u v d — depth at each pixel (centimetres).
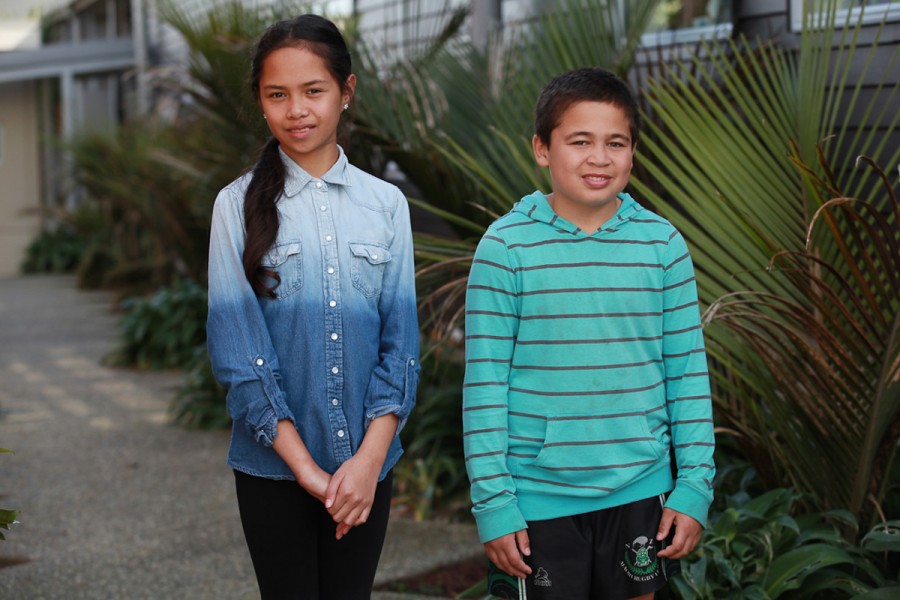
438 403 480
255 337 206
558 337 206
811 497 308
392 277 219
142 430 596
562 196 212
